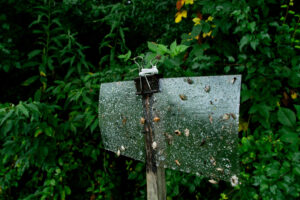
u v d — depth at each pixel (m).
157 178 1.05
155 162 1.02
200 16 1.73
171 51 1.21
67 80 2.07
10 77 2.10
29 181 1.83
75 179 1.93
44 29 2.16
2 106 1.55
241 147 1.39
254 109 1.45
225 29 1.52
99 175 2.01
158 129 0.98
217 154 0.79
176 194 1.57
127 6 2.30
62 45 2.21
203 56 1.57
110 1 2.70
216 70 1.64
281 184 1.19
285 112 1.38
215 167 0.80
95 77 1.88
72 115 1.81
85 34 2.41
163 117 0.95
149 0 2.58
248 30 1.46
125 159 2.09
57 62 2.24
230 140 0.75
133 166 2.04
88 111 1.74
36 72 2.20
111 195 1.99
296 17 1.55
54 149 1.71
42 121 1.73
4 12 2.01
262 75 1.47
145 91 0.99
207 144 0.81
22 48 2.18
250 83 1.48
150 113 1.00
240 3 1.47
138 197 1.94
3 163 1.74
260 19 1.56
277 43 1.46
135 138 1.10
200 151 0.84
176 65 1.61
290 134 1.30
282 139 1.31
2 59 1.92
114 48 2.12
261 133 1.45
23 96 2.18
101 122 1.28
